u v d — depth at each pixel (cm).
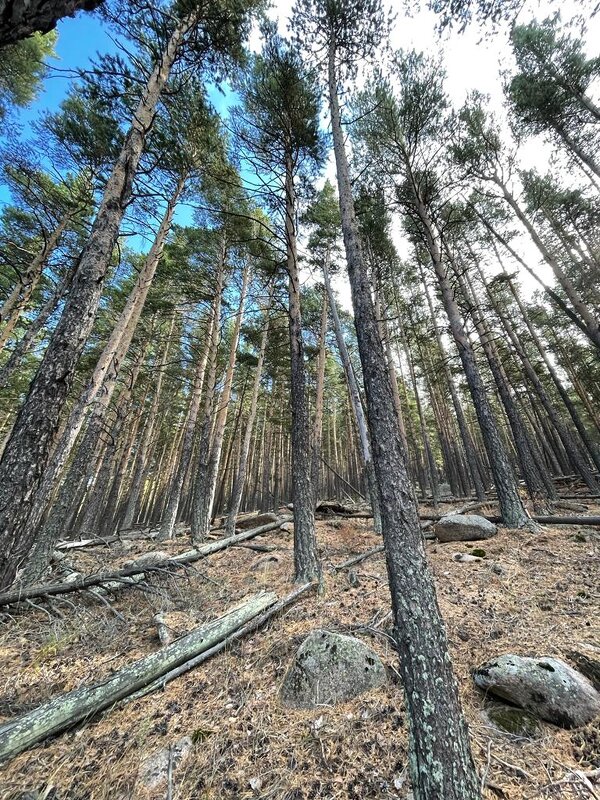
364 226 1083
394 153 1005
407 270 1539
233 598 534
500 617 411
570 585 472
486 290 1529
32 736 277
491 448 820
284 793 228
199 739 277
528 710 268
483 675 302
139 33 628
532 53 1045
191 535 995
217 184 990
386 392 349
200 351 1330
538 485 1167
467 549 661
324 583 552
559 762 228
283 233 758
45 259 1118
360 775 235
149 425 1800
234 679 348
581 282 1357
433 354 2005
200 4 614
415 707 224
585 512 943
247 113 769
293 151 773
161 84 590
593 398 2369
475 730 262
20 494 375
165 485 2580
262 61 713
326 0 619
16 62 903
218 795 231
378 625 407
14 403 1652
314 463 1326
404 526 286
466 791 194
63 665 387
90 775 253
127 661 390
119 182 504
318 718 287
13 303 1076
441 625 254
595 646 333
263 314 1437
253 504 2653
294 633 414
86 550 959
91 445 733
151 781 243
